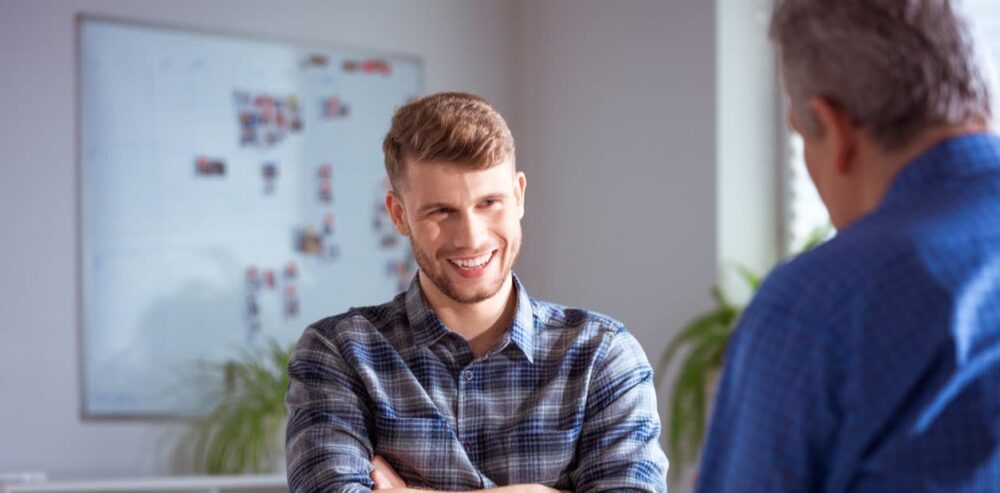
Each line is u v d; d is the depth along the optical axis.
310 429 1.65
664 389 4.36
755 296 1.02
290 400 1.71
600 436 1.67
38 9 3.89
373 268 4.51
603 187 4.59
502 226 1.61
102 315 3.97
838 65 0.99
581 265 4.67
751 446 0.97
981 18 3.96
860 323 0.94
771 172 4.39
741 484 0.98
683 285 4.32
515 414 1.66
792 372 0.95
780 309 0.98
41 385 3.86
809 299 0.96
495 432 1.65
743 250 4.30
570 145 4.72
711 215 4.23
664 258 4.39
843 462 0.93
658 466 1.68
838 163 1.02
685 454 3.96
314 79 4.39
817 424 0.94
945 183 0.98
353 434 1.64
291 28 4.35
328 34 4.43
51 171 3.90
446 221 1.60
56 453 3.88
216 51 4.19
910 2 0.98
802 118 1.04
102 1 3.99
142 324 4.03
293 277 4.33
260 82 4.28
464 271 1.61
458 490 1.63
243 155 4.24
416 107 1.63
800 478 0.95
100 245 3.97
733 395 1.01
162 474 4.04
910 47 0.97
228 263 4.20
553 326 1.72
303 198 4.36
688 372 3.95
